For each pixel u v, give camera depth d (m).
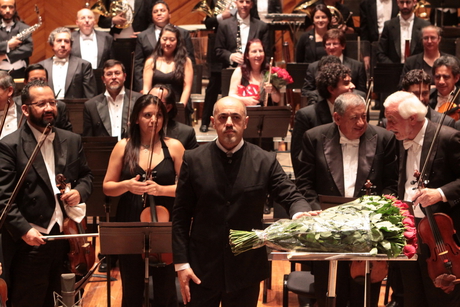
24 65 9.54
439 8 11.60
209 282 3.94
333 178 4.71
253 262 3.95
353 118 4.59
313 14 9.47
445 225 4.37
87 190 4.87
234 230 3.84
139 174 4.76
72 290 3.38
